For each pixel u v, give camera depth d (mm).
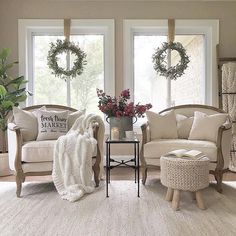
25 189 3301
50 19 4570
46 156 3113
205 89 4773
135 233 2145
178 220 2387
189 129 3783
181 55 4516
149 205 2752
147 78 4828
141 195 3062
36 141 3311
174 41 4660
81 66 4543
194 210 2623
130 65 4672
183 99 4805
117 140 3133
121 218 2432
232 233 2139
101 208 2670
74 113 3779
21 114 3518
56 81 4809
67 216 2480
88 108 4828
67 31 4562
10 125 3268
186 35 4789
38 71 4797
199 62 4809
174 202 2654
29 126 3480
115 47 4633
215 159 3186
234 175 3963
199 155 2773
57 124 3529
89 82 4816
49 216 2480
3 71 4191
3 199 2951
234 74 4371
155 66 4566
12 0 4547
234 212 2566
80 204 2779
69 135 3227
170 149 3299
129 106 3238
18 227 2260
